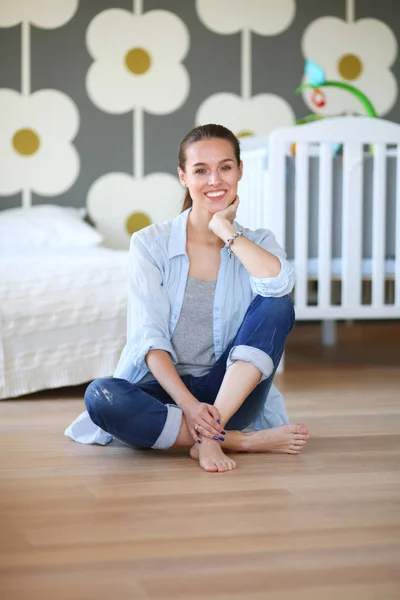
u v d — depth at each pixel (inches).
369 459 67.7
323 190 115.9
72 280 104.0
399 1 159.9
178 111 155.9
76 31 152.2
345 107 159.8
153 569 44.1
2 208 152.6
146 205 156.8
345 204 116.8
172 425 66.4
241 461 66.9
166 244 70.9
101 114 154.1
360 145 116.0
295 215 116.8
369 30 159.6
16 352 100.5
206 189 69.6
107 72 153.6
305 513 53.3
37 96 151.8
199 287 70.5
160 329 68.7
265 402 73.6
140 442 67.5
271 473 63.1
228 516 52.7
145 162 155.9
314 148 128.1
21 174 152.6
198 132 70.1
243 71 156.9
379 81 160.7
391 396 98.7
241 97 157.2
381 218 118.0
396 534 49.3
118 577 43.1
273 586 41.9
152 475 62.8
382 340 153.8
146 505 55.2
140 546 47.4
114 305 105.2
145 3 153.6
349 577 43.0
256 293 68.6
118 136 154.9
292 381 109.7
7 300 100.5
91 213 155.3
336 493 57.8
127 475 62.9
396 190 120.7
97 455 69.6
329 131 114.7
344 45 159.2
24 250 130.7
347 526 50.8
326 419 85.0
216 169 69.2
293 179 119.3
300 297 116.6
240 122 157.6
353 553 46.3
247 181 129.4
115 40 153.3
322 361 128.3
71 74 152.6
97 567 44.4
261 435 69.1
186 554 46.2
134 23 153.6
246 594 41.0
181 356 70.7
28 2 150.3
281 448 69.1
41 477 62.7
